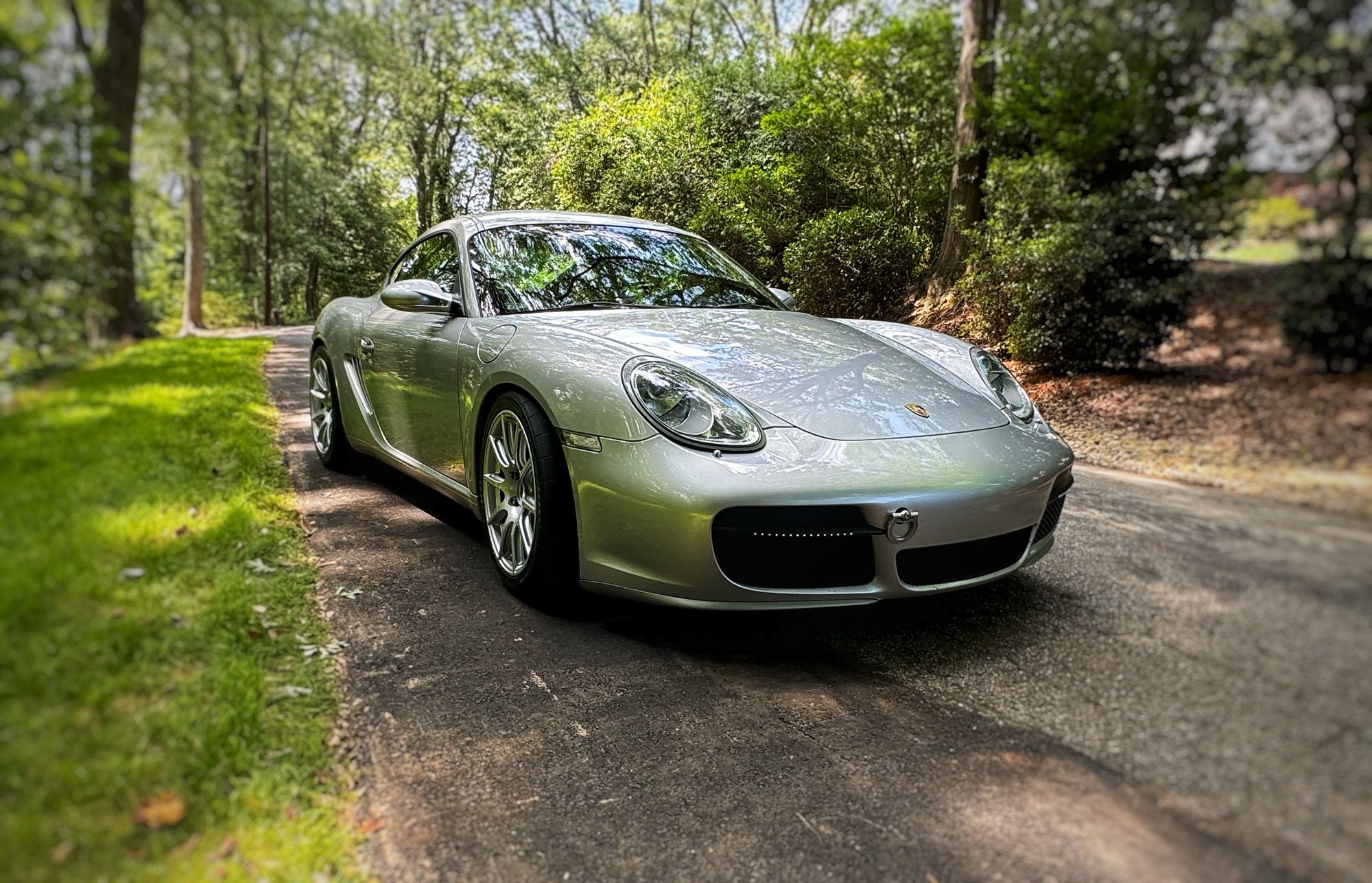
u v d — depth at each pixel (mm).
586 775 1307
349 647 1697
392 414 2748
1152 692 1140
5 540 1229
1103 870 1000
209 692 1297
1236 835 943
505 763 1333
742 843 1156
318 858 1066
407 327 2643
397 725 1429
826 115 5582
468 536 2469
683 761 1348
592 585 1816
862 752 1359
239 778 1175
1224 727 1018
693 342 2041
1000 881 1045
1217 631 1066
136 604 1395
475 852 1130
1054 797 1148
